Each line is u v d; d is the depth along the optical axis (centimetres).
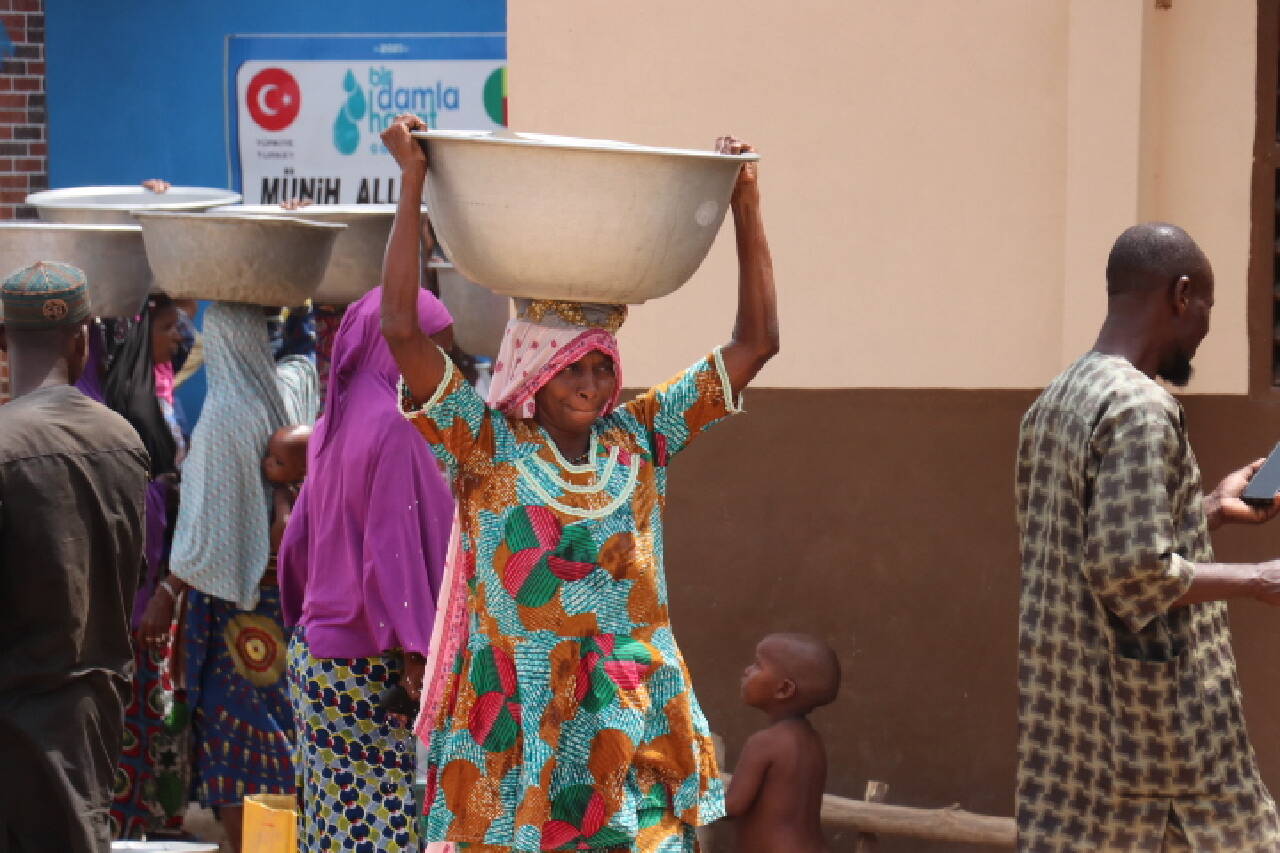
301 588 749
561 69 874
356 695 697
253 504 851
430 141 509
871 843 819
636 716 524
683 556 870
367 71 1395
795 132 839
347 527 691
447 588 553
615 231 499
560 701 521
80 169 1449
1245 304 773
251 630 861
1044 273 806
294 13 1405
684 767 536
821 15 831
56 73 1446
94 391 940
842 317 838
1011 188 808
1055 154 800
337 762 703
